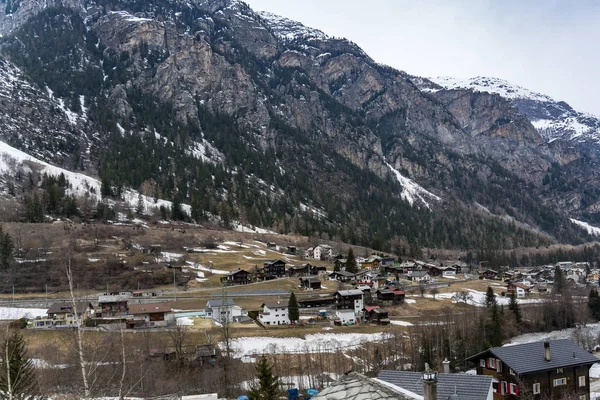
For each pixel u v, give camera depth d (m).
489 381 37.94
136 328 110.19
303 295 155.38
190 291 153.88
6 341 33.94
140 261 170.25
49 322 107.44
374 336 115.62
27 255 158.50
